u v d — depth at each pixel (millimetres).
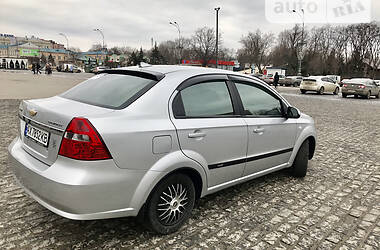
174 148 2637
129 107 2508
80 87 3207
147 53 105500
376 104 17594
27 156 2668
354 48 73250
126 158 2342
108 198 2311
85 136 2205
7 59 68938
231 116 3238
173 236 2803
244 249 2654
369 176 4727
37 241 2637
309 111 12875
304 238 2873
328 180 4484
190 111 2850
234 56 91875
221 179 3191
